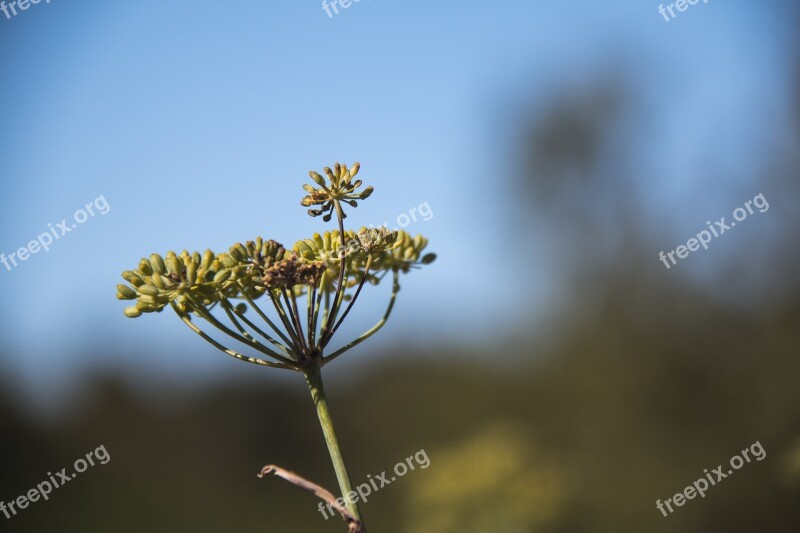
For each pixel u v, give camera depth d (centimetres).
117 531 2341
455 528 819
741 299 1461
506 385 2175
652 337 1648
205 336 302
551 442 1636
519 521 812
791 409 1319
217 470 2725
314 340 303
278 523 2552
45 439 2262
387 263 363
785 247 1432
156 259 303
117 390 2611
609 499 1454
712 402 1461
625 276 1838
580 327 1875
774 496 1292
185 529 2492
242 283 306
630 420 1557
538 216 2197
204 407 2816
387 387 2667
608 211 2059
